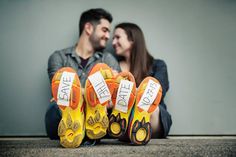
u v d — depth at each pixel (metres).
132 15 1.66
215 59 1.68
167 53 1.66
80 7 1.63
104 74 0.99
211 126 1.65
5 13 1.58
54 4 1.61
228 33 1.69
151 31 1.66
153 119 1.32
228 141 1.23
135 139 1.03
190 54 1.67
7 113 1.55
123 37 1.55
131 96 1.01
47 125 1.30
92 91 0.98
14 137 1.53
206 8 1.69
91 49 1.56
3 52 1.57
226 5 1.70
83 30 1.55
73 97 0.95
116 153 0.86
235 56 1.68
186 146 1.02
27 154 0.85
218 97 1.67
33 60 1.58
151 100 1.02
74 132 0.96
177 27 1.67
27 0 1.60
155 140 1.26
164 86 1.49
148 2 1.67
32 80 1.58
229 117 1.66
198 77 1.67
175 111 1.64
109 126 1.04
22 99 1.56
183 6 1.67
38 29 1.60
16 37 1.58
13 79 1.57
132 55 1.55
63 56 1.48
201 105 1.66
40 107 1.57
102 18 1.54
